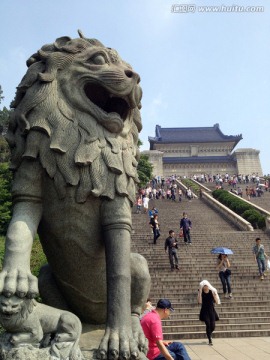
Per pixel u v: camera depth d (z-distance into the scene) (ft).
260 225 64.28
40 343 7.80
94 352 7.98
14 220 8.48
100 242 9.11
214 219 72.69
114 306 8.19
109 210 8.87
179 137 230.07
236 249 51.24
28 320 7.50
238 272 43.06
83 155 8.77
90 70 9.20
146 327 13.82
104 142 9.16
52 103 8.96
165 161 191.52
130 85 9.34
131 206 9.36
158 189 110.01
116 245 8.65
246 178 142.72
